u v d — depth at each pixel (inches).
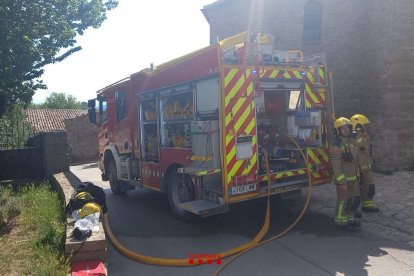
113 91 352.8
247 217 260.2
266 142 246.8
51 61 428.1
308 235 216.2
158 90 272.5
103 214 242.2
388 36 422.6
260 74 221.3
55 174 369.7
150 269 181.6
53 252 182.2
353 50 518.6
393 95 410.9
